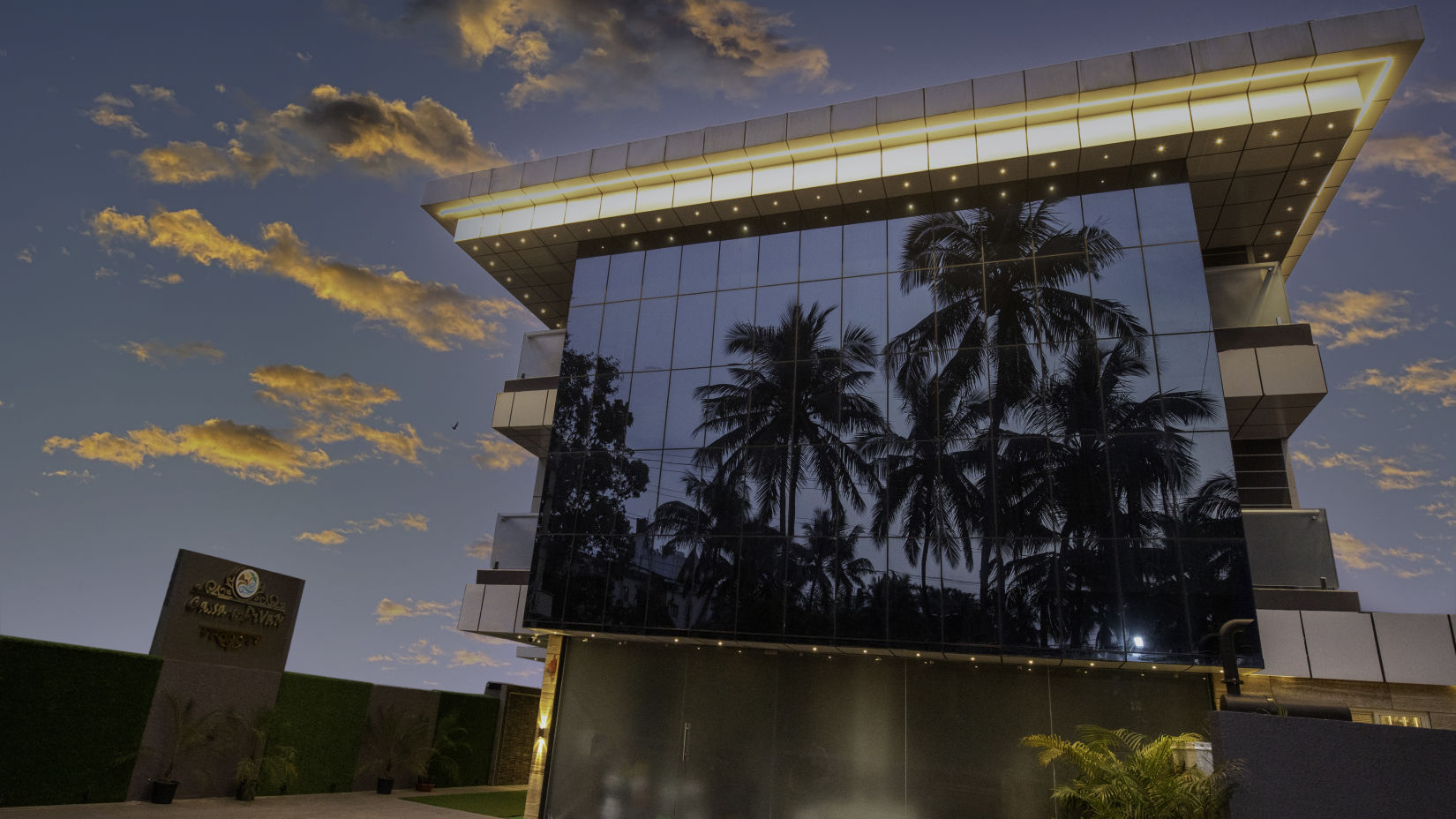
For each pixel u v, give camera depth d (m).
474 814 21.84
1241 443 21.86
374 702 26.22
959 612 17.92
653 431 22.00
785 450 20.56
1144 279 19.06
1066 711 17.70
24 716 15.88
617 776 20.14
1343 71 18.34
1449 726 15.76
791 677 19.69
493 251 26.28
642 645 21.16
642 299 23.62
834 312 21.41
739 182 22.83
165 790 18.30
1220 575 16.52
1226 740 9.09
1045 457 18.39
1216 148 19.42
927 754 18.17
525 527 25.59
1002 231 20.66
